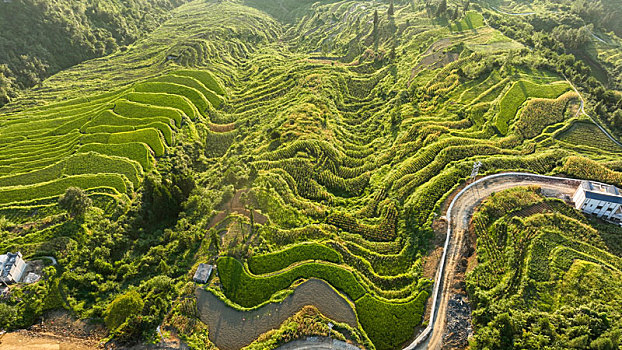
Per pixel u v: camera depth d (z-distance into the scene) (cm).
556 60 11550
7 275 5772
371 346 5219
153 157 9744
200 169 10262
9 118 12188
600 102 9088
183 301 5894
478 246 6259
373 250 6850
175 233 7288
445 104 10656
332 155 9638
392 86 12600
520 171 7638
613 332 4494
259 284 6131
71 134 10812
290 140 10269
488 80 11050
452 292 5766
